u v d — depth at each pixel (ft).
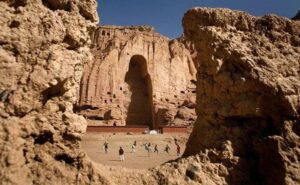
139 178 28.45
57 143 25.18
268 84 31.63
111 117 195.11
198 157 31.71
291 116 31.12
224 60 35.06
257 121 33.01
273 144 29.81
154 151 101.91
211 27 36.24
